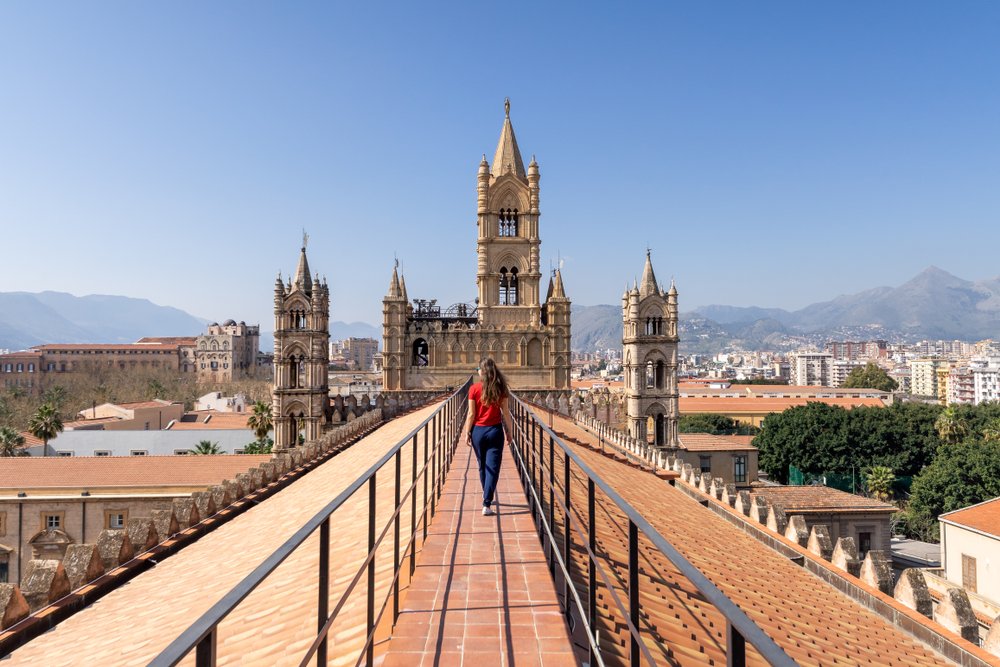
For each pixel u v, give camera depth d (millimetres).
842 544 18172
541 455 11656
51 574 14102
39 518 57219
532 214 71062
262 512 23359
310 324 65375
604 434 50688
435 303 78125
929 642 14320
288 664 8133
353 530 15031
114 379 191500
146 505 58594
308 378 64938
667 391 70438
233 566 15562
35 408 134125
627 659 7660
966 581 48781
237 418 113375
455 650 6820
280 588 12164
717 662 8820
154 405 117000
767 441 105688
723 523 24312
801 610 13781
